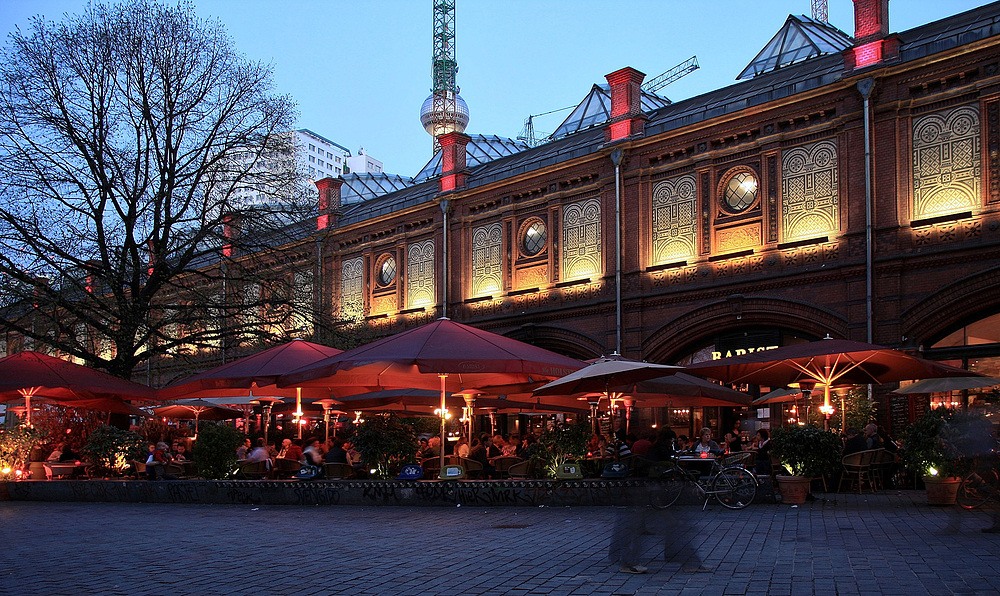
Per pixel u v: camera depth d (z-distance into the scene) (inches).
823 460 643.5
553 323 1230.9
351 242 1569.9
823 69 1074.1
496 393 844.0
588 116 1529.3
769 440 712.4
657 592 317.4
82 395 954.7
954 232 898.7
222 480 760.3
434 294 1408.7
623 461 662.5
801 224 1012.5
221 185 1135.6
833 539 451.5
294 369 789.2
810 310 987.3
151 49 1103.0
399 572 371.9
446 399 949.8
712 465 697.6
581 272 1211.2
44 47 1068.5
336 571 377.1
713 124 1090.7
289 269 1311.5
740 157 1072.2
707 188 1095.6
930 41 941.8
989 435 525.0
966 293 882.1
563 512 610.5
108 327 1072.8
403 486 688.4
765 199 1041.5
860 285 949.2
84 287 1056.2
